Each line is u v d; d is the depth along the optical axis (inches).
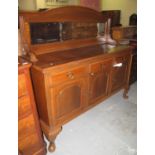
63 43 71.4
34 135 52.7
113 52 70.7
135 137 68.1
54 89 53.4
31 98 48.7
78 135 68.9
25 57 54.3
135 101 95.6
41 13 59.8
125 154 59.8
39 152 56.0
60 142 65.1
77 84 60.5
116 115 82.5
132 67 100.2
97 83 70.3
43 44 65.0
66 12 67.2
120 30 98.1
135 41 96.4
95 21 80.4
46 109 54.8
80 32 77.2
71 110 62.7
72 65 55.2
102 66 68.8
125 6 161.0
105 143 64.9
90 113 83.9
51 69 49.3
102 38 87.7
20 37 54.2
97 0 129.2
